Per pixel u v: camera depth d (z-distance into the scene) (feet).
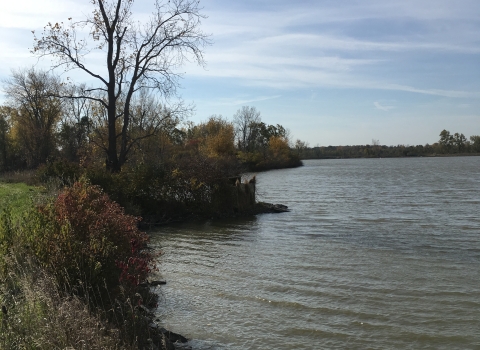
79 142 172.55
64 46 75.82
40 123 160.76
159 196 69.46
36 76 158.40
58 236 25.02
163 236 55.06
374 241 51.08
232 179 77.15
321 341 23.73
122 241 27.35
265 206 80.64
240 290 32.22
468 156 609.42
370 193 115.55
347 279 34.91
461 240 51.24
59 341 16.56
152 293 30.50
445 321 26.16
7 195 69.26
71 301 19.94
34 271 21.97
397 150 638.53
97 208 30.42
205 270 37.81
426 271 37.22
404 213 75.92
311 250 46.06
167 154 125.39
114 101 80.23
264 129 362.53
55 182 66.90
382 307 28.53
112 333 19.34
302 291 31.91
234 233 57.31
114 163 80.43
